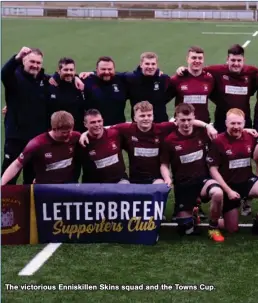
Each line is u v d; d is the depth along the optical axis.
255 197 6.93
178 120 6.78
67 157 6.76
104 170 6.91
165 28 27.77
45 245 6.54
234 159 6.87
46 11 32.69
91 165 6.90
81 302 5.43
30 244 6.56
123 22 30.33
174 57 19.67
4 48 21.50
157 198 6.48
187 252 6.37
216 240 6.67
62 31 26.41
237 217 6.89
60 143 6.69
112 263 6.12
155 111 7.77
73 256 6.28
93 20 31.27
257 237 6.79
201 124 6.90
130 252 6.36
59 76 7.54
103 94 7.59
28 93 7.35
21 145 7.50
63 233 6.57
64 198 6.50
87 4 37.66
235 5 36.44
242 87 7.87
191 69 7.79
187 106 6.73
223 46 22.06
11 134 7.50
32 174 7.55
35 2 37.50
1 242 6.52
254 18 31.27
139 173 7.00
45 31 26.36
